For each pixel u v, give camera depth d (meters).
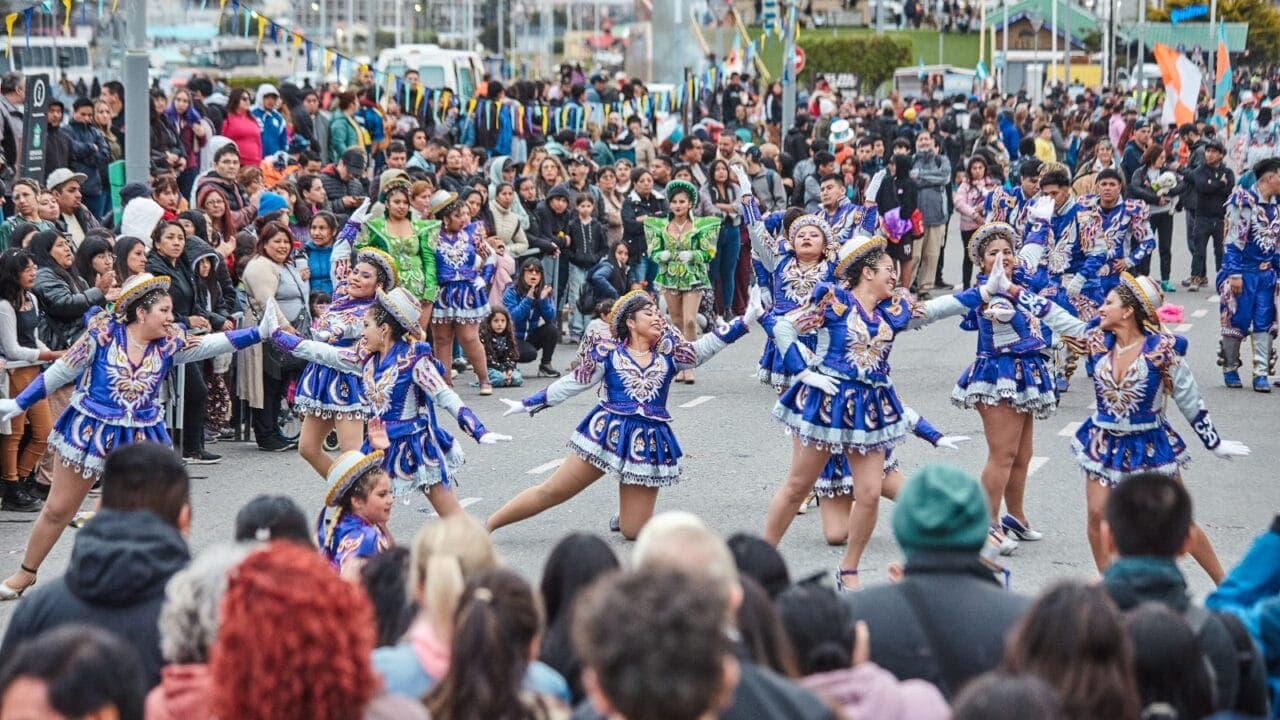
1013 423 9.93
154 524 5.40
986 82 50.44
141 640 5.21
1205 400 15.24
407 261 15.06
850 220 15.06
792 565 9.70
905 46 56.06
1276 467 12.42
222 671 3.88
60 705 3.80
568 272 18.75
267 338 9.76
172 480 5.69
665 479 9.98
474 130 23.22
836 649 4.67
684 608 3.38
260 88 20.98
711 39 42.91
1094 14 69.75
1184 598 5.33
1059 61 63.31
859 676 4.60
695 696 3.35
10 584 9.09
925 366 17.17
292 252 14.48
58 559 10.09
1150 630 4.62
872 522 8.91
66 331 11.71
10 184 16.11
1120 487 5.50
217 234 13.89
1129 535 5.41
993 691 3.77
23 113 16.11
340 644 3.87
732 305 20.53
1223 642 5.09
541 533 10.48
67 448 8.98
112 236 12.30
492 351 16.22
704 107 30.36
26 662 3.85
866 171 24.48
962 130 33.75
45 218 13.36
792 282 13.23
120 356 9.09
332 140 20.92
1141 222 14.88
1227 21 62.12
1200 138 27.52
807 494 9.16
